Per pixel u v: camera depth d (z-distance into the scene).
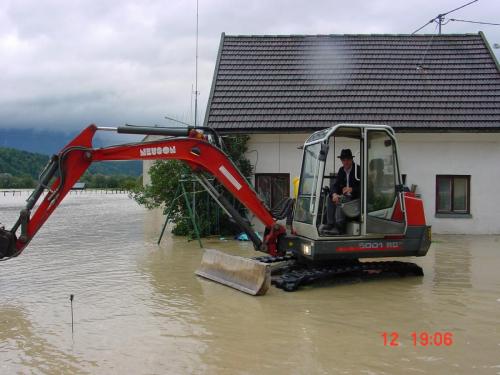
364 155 8.68
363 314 6.86
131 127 8.29
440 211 15.55
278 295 7.92
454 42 18.27
